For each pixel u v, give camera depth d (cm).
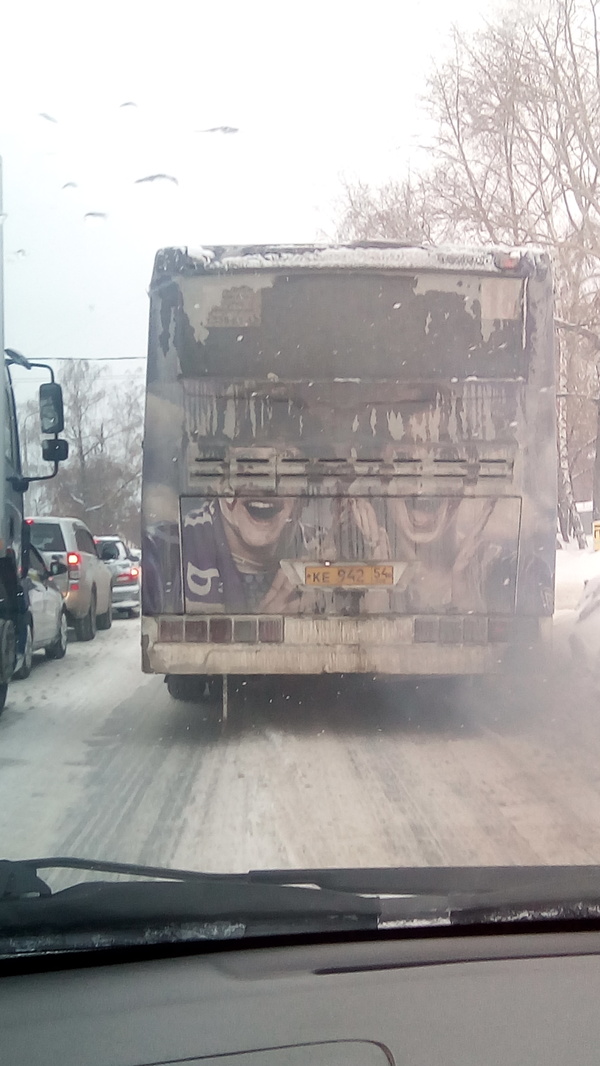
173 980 317
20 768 752
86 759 783
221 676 984
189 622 808
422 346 817
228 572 808
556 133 2320
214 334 815
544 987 308
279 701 1048
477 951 334
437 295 820
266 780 705
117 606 2264
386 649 808
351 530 810
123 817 612
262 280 817
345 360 815
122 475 5156
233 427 811
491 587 814
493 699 986
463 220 2473
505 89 2291
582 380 2975
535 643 812
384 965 324
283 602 809
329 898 348
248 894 347
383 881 379
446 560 812
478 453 813
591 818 602
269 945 338
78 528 1762
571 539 3525
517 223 2366
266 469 809
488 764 751
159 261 816
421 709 993
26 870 380
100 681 1209
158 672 809
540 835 567
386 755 786
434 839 560
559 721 914
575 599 1811
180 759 780
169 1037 282
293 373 815
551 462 820
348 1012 293
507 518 815
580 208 2294
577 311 2458
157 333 815
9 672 957
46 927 335
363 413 813
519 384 818
